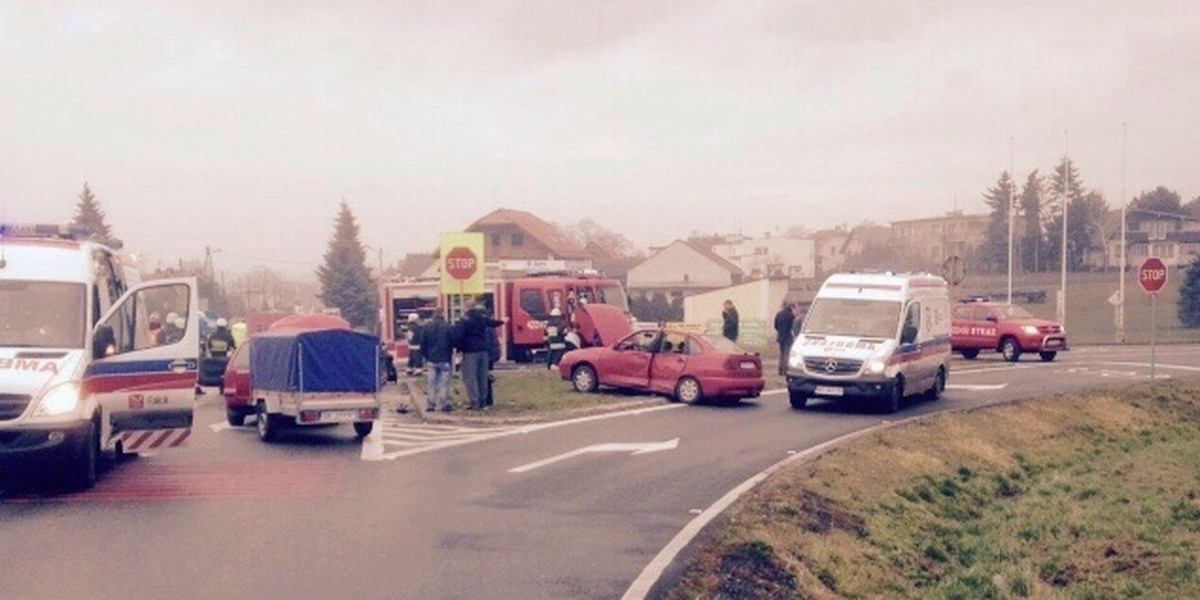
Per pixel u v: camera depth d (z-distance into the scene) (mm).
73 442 13461
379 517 12391
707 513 12781
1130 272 93500
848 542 13227
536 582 9523
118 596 8844
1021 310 40906
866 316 24766
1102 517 17156
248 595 8938
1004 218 112188
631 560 10406
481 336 23094
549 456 17359
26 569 9727
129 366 14961
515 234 92312
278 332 19797
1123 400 28969
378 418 19516
